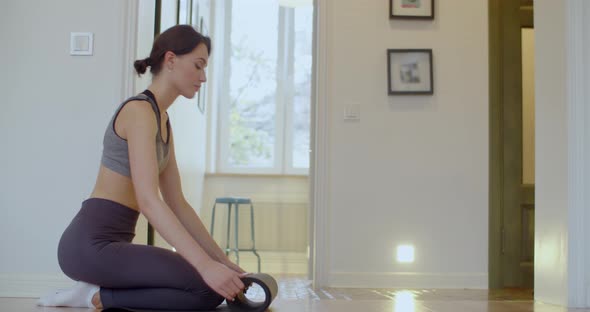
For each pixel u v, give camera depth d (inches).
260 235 251.8
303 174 259.4
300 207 253.6
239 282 77.0
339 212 171.2
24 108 119.5
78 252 83.9
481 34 176.6
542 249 129.1
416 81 173.9
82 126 119.5
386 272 170.6
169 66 88.4
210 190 253.9
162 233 78.6
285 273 240.4
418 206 172.4
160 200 80.1
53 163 118.8
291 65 270.1
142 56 127.0
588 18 121.7
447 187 173.2
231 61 269.4
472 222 173.0
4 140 118.9
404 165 172.9
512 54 177.0
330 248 170.4
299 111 269.3
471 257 172.2
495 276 171.9
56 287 116.2
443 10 176.1
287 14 271.6
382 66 174.4
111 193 85.9
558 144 124.3
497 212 173.5
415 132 173.6
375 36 174.7
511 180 174.9
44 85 119.9
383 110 173.6
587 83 121.1
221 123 267.3
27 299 110.9
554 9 126.3
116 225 85.7
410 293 155.4
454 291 162.4
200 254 77.8
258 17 270.8
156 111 86.9
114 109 119.9
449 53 175.5
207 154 259.8
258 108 268.8
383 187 172.2
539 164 131.3
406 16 174.4
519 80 176.7
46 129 119.3
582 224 119.5
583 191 120.0
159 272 82.4
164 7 152.9
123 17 120.6
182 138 185.3
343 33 174.2
